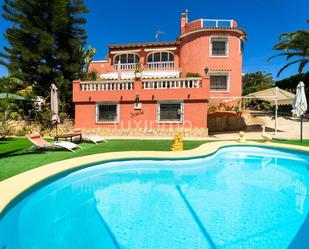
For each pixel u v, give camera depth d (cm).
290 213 696
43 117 2466
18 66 2786
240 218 663
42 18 2775
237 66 2873
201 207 739
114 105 2194
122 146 1540
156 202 775
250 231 591
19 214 659
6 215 594
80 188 899
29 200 722
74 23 2916
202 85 2023
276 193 862
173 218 662
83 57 3086
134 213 693
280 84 4222
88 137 1714
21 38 2748
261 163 1295
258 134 2150
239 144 1548
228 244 531
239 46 2883
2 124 2303
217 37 2828
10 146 1541
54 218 654
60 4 2677
